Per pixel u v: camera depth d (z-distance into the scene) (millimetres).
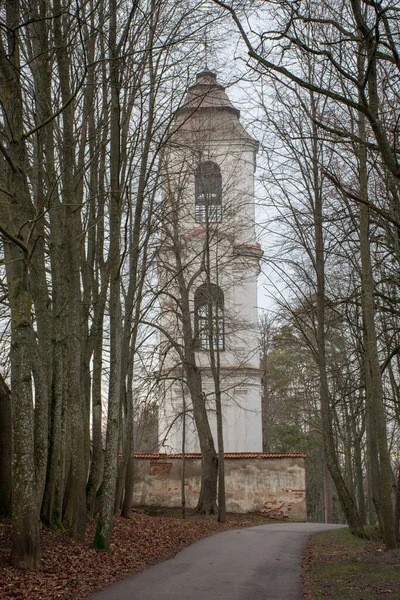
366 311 15844
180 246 28156
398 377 26281
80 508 14375
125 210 19172
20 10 14055
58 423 14695
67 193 14531
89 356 17641
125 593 9633
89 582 10492
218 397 27781
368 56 9117
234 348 33875
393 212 15562
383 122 12531
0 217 13500
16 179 11836
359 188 16719
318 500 57312
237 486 32000
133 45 15711
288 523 29719
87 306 18078
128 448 21734
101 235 18438
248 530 23156
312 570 12250
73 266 14719
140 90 17641
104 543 13852
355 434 28141
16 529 10914
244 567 12695
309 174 20031
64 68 14164
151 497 31891
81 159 17016
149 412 33500
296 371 43875
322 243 20734
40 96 14562
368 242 16062
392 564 11969
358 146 15680
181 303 29703
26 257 11250
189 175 24516
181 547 16359
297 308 25156
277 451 52156
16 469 11070
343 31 9516
